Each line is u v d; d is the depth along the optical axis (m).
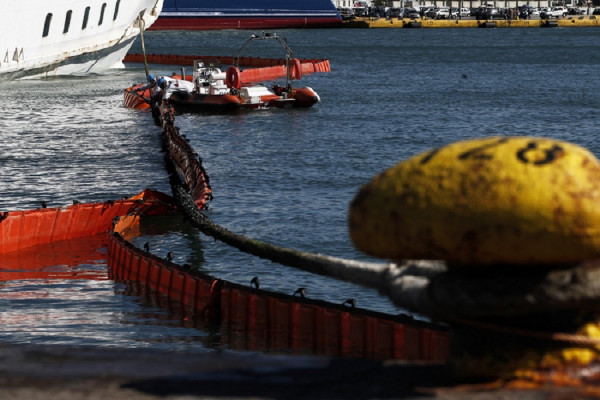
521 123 78.62
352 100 96.00
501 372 7.85
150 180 48.62
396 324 16.55
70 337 20.28
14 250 30.52
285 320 19.08
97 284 25.72
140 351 9.86
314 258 10.02
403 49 198.50
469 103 93.81
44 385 8.12
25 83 112.81
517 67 149.62
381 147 62.59
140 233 33.53
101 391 7.88
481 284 7.61
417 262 8.88
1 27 103.19
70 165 53.28
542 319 7.70
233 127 72.25
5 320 21.95
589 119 80.94
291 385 8.02
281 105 86.81
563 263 7.36
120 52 133.50
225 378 8.30
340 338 17.70
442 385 7.89
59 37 114.25
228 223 36.00
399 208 7.57
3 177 49.00
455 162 7.44
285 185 45.41
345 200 41.00
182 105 84.62
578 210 7.02
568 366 7.71
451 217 7.31
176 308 22.56
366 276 9.19
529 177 7.12
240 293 20.56
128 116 80.81
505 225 7.15
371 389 7.80
